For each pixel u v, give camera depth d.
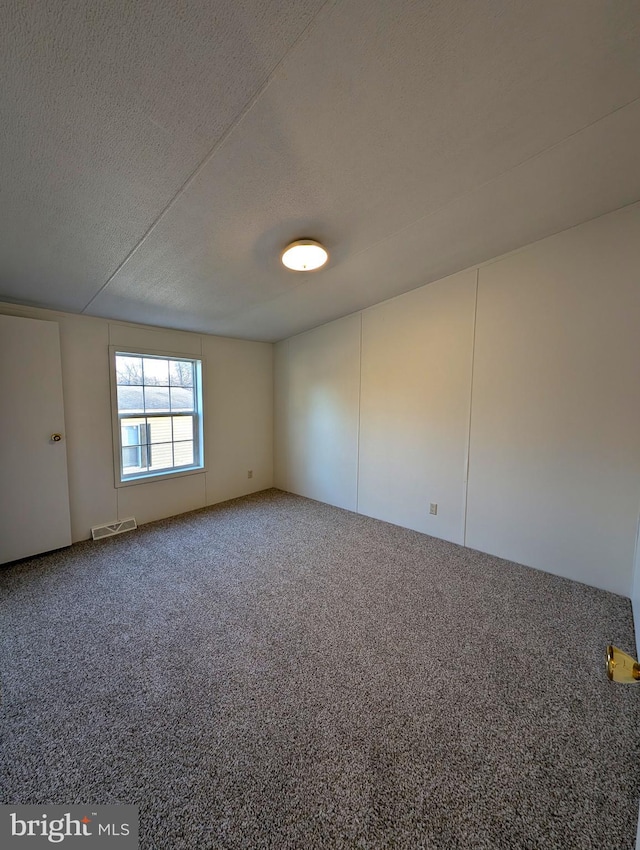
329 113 1.23
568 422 2.32
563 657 1.66
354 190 1.68
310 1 0.90
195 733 1.27
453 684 1.50
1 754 1.19
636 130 1.41
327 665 1.60
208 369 3.90
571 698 1.43
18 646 1.71
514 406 2.54
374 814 1.02
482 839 0.96
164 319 3.20
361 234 2.10
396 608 2.04
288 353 4.39
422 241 2.26
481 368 2.70
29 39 0.91
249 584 2.30
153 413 3.50
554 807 1.04
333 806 1.04
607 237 2.10
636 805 1.04
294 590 2.23
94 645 1.72
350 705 1.39
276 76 1.08
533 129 1.38
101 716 1.33
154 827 0.99
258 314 3.35
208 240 1.96
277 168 1.47
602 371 2.17
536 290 2.38
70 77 1.02
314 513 3.72
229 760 1.17
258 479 4.57
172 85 1.07
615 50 1.07
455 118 1.30
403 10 0.94
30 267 2.07
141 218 1.71
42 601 2.09
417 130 1.35
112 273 2.24
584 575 2.31
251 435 4.43
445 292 2.86
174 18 0.90
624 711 1.37
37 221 1.66
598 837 0.97
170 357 3.56
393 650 1.70
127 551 2.78
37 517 2.64
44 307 2.67
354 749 1.21
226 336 4.05
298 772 1.14
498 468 2.66
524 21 0.99
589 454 2.25
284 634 1.82
